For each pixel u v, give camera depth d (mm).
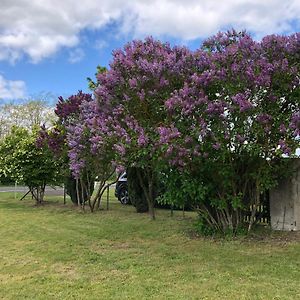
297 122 6223
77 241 7641
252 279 5047
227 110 6336
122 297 4508
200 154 6461
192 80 6531
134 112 7078
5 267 5914
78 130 9344
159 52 7027
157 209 12430
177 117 6426
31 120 38438
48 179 14211
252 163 7199
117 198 15289
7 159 14070
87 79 12148
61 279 5270
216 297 4426
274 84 6551
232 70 6512
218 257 6148
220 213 7629
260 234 7500
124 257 6359
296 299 4332
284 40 6633
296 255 6145
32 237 8070
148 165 7777
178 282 4996
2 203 15133
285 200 7676
